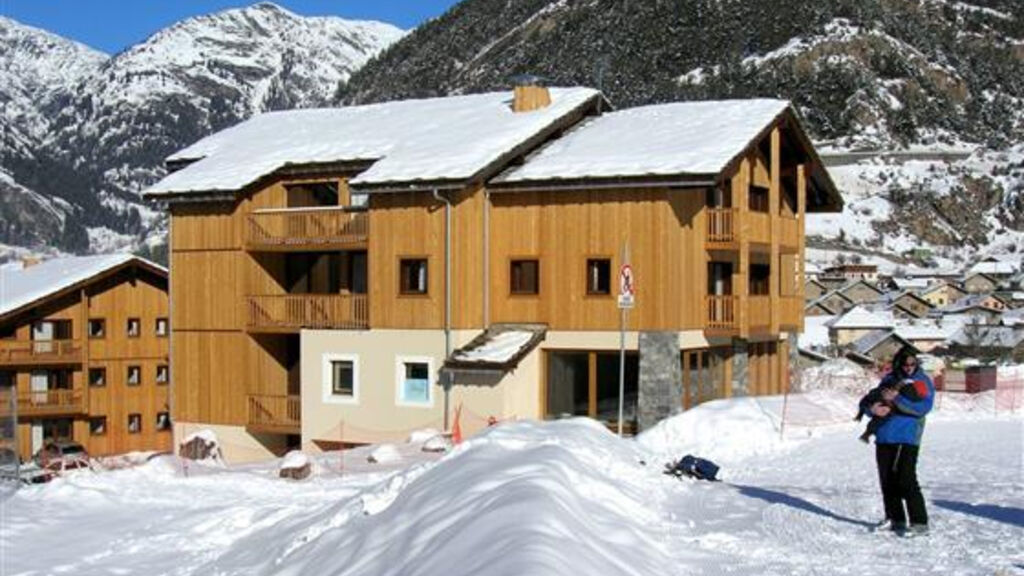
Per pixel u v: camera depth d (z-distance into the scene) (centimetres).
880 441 1102
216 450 3039
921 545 1031
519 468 1194
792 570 933
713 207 3006
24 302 4472
